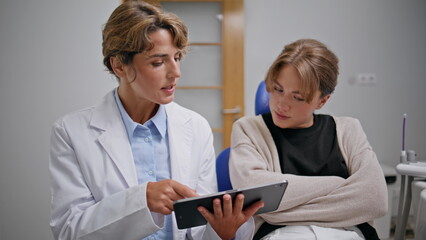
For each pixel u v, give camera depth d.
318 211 0.94
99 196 0.90
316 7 2.90
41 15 2.06
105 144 0.92
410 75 3.01
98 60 2.12
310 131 1.08
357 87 2.99
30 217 2.15
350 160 1.05
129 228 0.81
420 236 1.05
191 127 1.05
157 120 0.96
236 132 1.14
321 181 0.97
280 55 1.00
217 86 2.88
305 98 0.97
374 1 2.93
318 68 0.95
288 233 0.94
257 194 0.77
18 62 2.07
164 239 0.95
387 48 2.97
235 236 0.92
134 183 0.90
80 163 0.90
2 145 2.10
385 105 3.02
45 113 2.11
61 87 2.11
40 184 2.14
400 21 2.96
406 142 3.07
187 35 0.84
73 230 0.82
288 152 1.05
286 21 2.88
